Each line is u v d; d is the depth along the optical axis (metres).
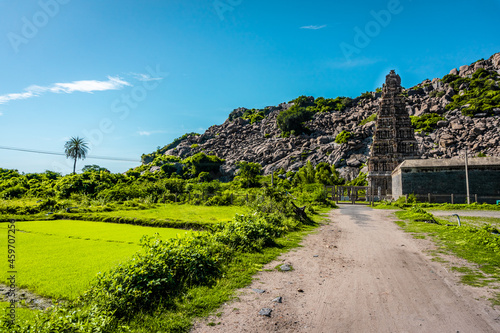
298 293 6.99
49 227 18.84
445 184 36.59
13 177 62.22
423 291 6.93
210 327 5.45
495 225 17.14
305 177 65.94
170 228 18.53
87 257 10.57
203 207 33.59
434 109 110.69
